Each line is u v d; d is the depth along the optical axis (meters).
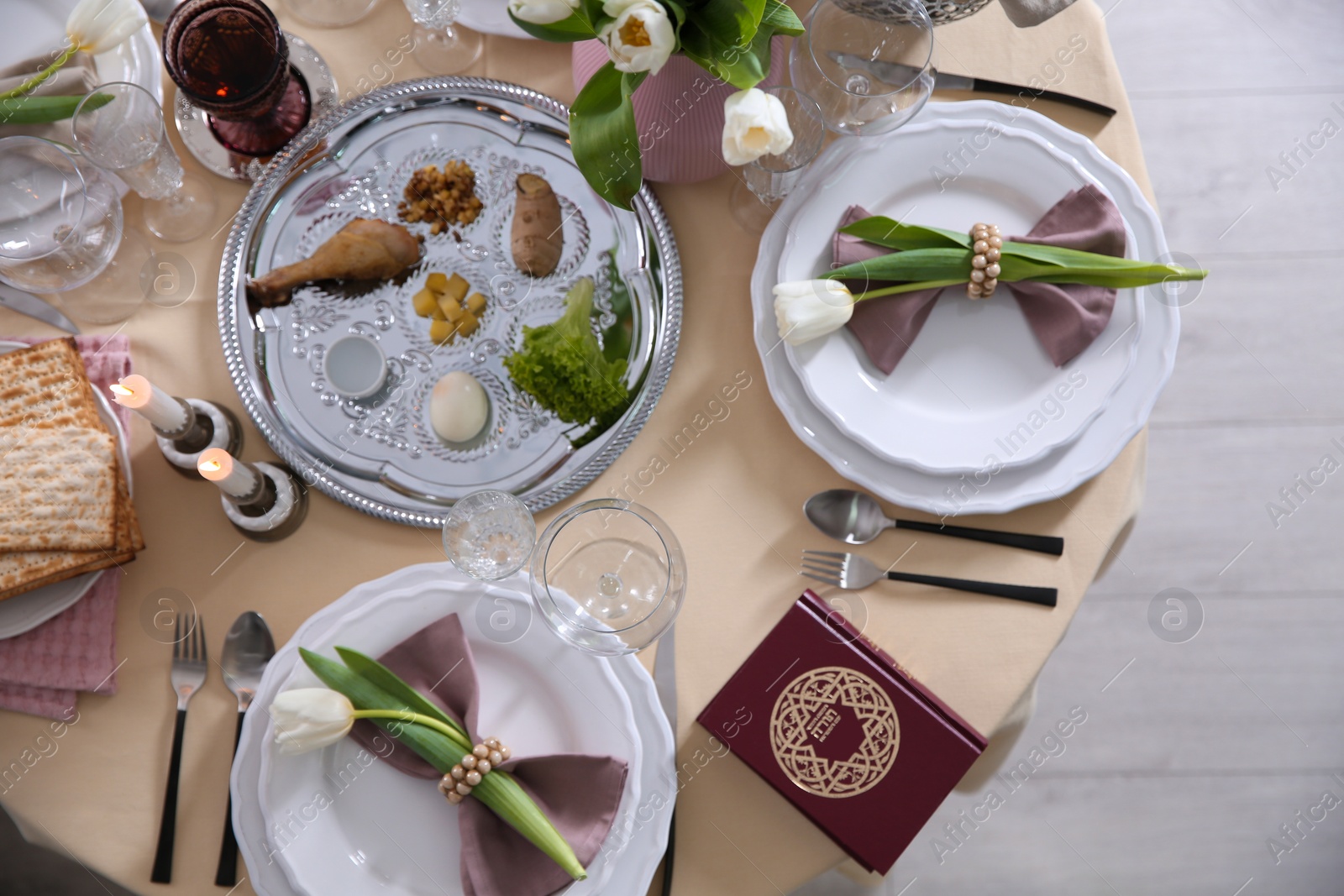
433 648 0.82
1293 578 1.72
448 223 0.93
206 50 0.86
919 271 0.87
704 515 0.90
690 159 0.88
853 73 0.82
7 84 0.90
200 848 0.83
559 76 0.97
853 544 0.89
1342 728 1.67
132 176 0.88
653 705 0.82
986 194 0.93
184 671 0.86
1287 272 1.80
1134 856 1.65
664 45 0.61
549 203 0.92
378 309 0.92
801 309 0.84
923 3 0.83
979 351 0.91
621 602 0.80
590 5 0.66
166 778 0.84
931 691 0.86
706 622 0.88
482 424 0.90
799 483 0.91
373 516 0.88
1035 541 0.88
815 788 0.82
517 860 0.79
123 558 0.86
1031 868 1.65
